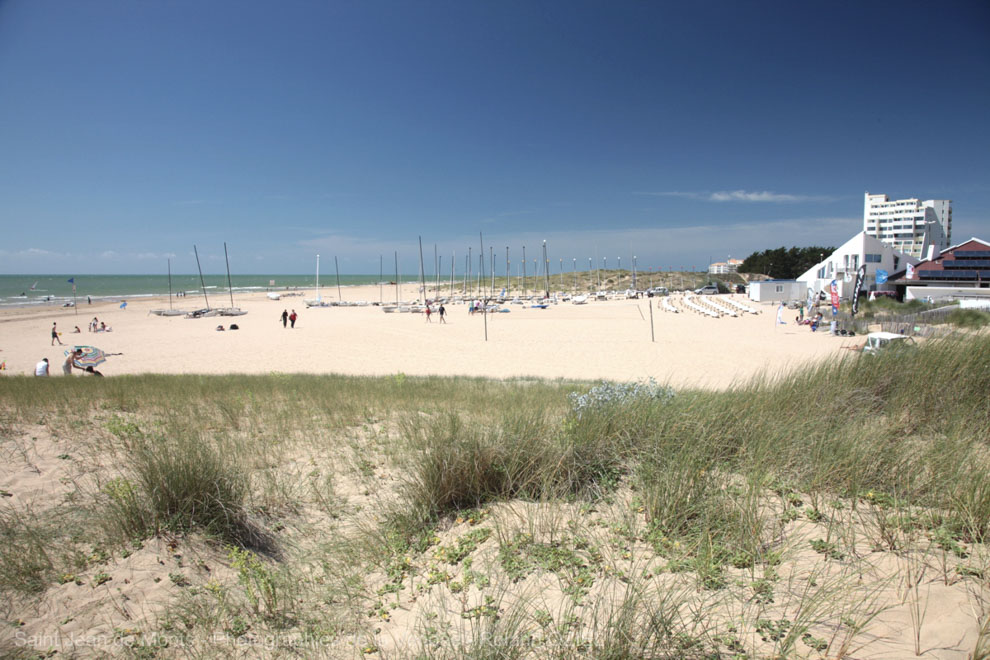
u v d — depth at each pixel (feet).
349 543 11.91
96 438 19.60
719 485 11.30
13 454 17.48
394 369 65.98
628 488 12.60
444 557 10.63
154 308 202.90
